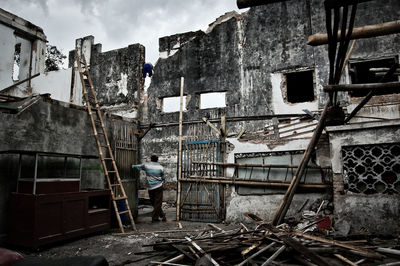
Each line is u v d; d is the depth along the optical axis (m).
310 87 16.03
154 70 15.98
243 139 7.67
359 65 11.73
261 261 3.80
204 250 4.05
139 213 9.71
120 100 16.62
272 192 7.11
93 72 17.73
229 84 13.81
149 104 15.84
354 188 5.89
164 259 4.09
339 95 11.09
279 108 12.54
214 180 7.58
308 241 4.36
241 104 13.32
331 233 5.53
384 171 5.70
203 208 7.62
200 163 7.87
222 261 3.88
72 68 9.90
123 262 4.14
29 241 4.75
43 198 4.90
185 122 8.30
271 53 13.07
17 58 15.31
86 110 6.98
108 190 6.37
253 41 13.57
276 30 13.12
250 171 7.41
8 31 10.07
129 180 7.95
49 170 6.05
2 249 2.14
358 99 10.78
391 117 8.25
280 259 3.90
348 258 3.89
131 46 16.98
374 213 5.53
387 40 10.80
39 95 5.95
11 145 5.28
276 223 6.02
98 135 7.23
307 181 6.83
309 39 3.02
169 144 14.73
